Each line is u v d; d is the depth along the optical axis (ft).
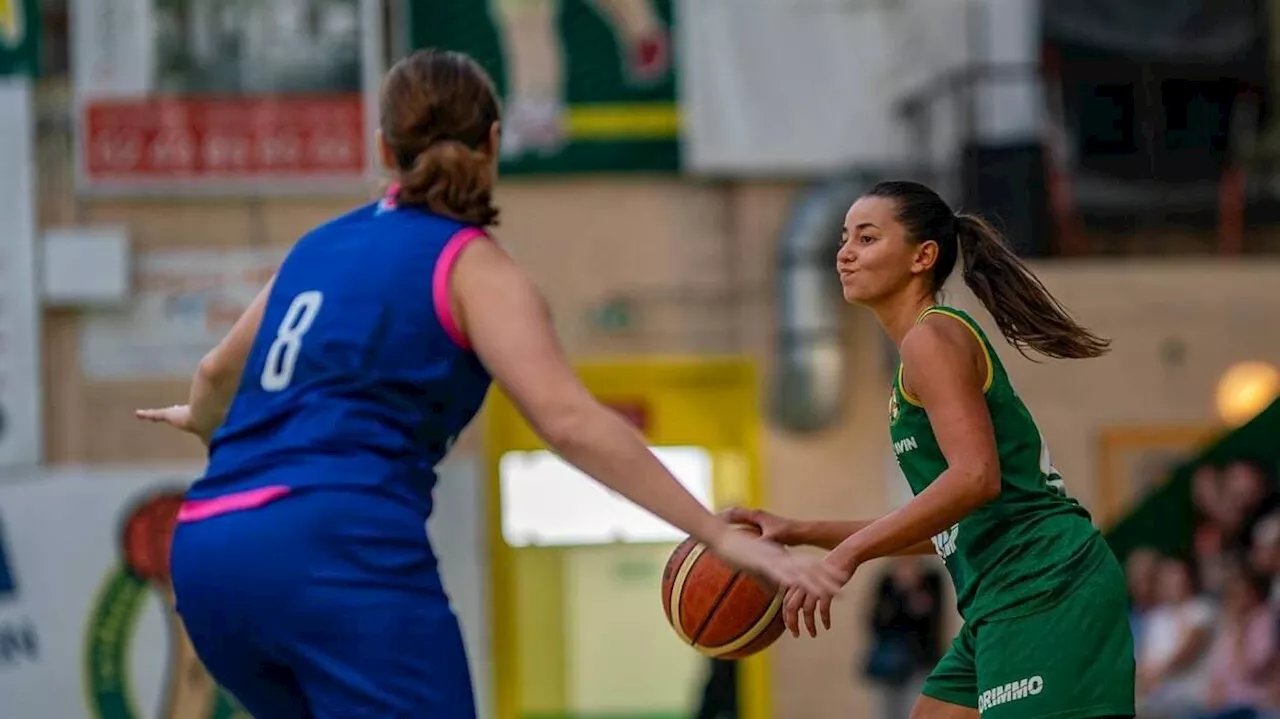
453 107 19.07
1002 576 23.88
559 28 78.95
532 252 79.00
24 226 76.38
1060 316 25.12
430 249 18.63
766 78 78.74
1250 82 78.28
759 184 79.41
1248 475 61.87
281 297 19.12
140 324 77.30
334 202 78.18
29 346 76.28
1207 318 74.90
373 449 18.13
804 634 76.59
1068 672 23.24
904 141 78.69
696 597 23.58
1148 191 78.28
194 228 77.71
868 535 22.11
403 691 17.72
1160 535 62.28
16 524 73.56
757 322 78.89
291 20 77.61
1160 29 78.38
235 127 77.46
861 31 78.79
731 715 76.43
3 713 72.95
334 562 17.74
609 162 79.00
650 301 79.00
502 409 78.84
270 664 18.47
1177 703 61.41
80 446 77.10
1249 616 61.26
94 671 73.31
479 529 74.79
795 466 77.92
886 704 71.20
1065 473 74.49
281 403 18.43
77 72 76.84
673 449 79.00
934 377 22.86
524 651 87.56
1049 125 78.23
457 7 78.74
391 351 18.33
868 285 24.53
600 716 88.38
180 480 74.23
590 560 88.07
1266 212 78.74
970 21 78.74
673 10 79.20
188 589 18.26
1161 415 74.59
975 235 25.30
